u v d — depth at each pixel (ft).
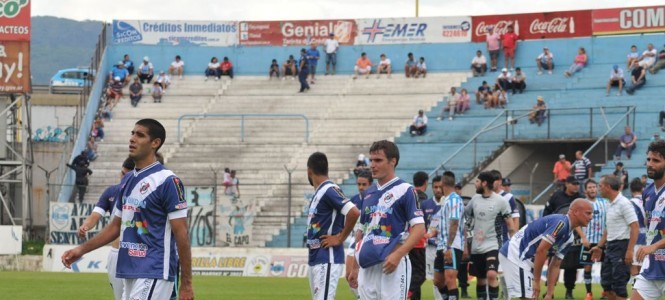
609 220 79.51
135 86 187.73
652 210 54.08
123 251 43.37
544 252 61.93
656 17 181.47
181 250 42.98
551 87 179.01
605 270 80.43
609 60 182.80
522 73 179.73
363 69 191.62
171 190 43.04
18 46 158.92
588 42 184.14
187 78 196.24
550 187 145.07
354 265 55.47
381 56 192.13
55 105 210.18
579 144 165.89
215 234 142.82
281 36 198.80
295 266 135.23
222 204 143.43
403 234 49.83
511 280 63.82
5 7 158.51
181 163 172.45
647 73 173.78
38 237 162.71
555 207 94.22
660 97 169.37
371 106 184.14
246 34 199.72
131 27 199.72
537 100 172.04
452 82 186.80
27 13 158.61
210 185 157.38
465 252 79.71
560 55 185.06
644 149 156.46
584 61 181.57
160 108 187.83
